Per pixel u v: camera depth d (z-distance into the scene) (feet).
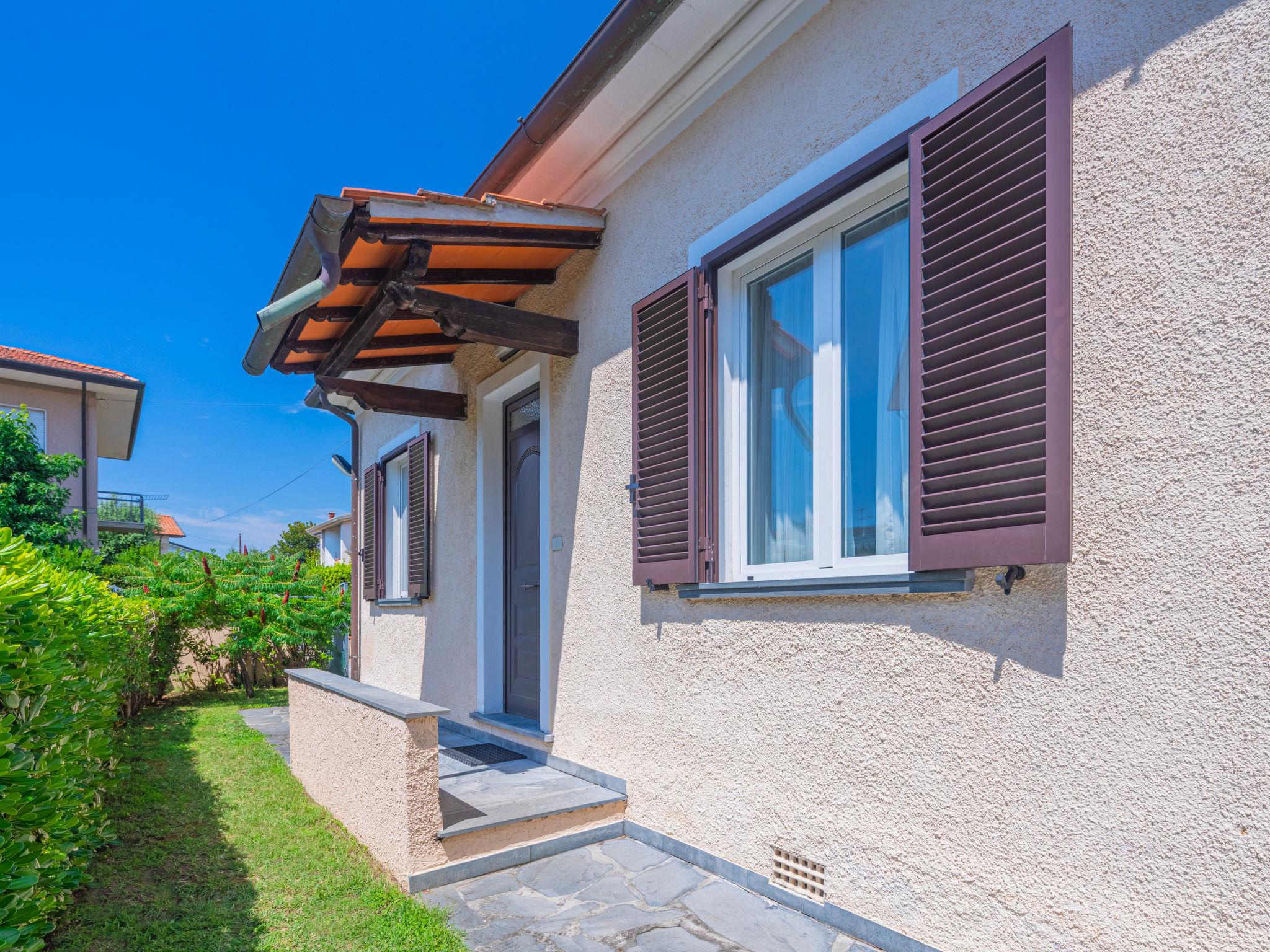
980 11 8.38
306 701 17.19
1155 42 6.81
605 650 14.26
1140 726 6.49
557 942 9.20
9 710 7.57
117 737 20.35
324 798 15.37
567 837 12.49
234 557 37.91
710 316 12.17
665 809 12.29
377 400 20.21
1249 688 5.87
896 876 8.49
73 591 11.03
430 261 15.10
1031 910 7.16
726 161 12.09
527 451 19.58
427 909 10.22
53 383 59.62
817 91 10.47
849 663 9.23
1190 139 6.52
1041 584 7.29
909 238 8.65
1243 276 6.12
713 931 9.34
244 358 17.01
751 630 10.79
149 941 9.43
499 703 19.77
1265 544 5.86
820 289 10.79
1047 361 7.10
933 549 8.01
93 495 60.95
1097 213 7.16
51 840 8.23
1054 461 7.00
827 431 10.49
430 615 23.90
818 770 9.58
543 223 14.16
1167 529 6.45
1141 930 6.38
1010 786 7.42
